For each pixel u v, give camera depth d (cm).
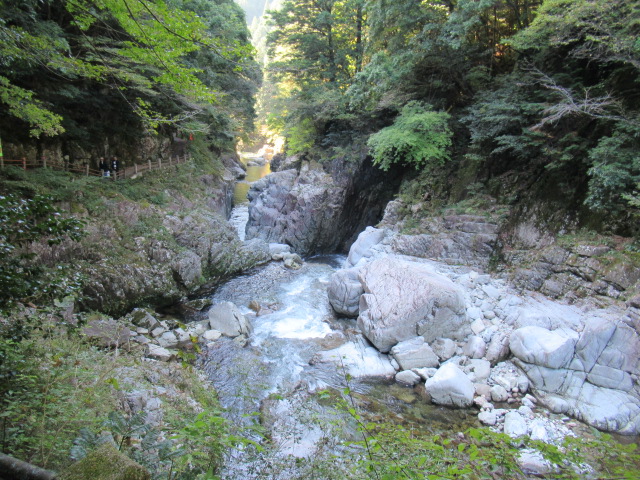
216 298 1546
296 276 1819
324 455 479
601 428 857
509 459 279
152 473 257
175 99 1495
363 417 883
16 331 394
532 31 1204
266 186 2542
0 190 1127
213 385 955
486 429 289
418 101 1791
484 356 1093
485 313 1206
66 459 326
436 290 1137
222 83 2459
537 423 858
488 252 1493
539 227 1407
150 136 2030
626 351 946
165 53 664
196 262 1557
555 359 966
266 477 398
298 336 1262
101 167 1677
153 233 1501
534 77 1365
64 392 430
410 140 1627
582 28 1146
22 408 359
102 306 1212
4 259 363
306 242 2266
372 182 2311
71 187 1345
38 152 1459
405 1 1590
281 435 693
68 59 780
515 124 1425
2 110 1282
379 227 1927
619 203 1160
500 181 1611
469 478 276
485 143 1658
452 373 967
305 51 2519
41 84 1351
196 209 1897
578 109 1107
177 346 1142
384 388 1005
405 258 1598
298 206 2259
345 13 2316
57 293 419
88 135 1602
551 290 1236
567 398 941
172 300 1441
